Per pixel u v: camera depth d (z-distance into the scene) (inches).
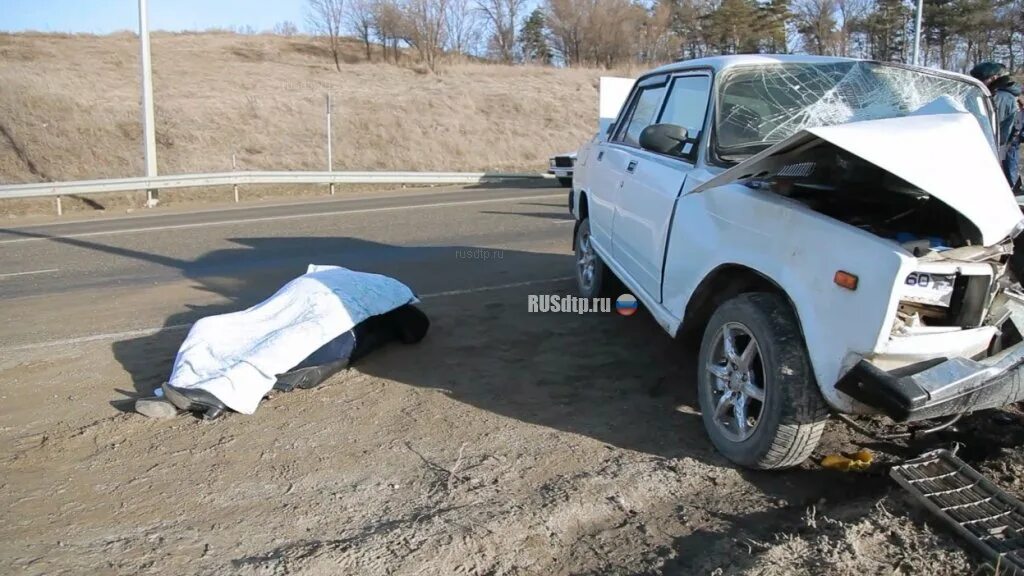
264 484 153.4
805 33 1732.3
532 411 185.9
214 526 138.6
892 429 171.9
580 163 291.1
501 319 262.5
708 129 185.0
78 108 1028.5
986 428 169.6
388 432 175.8
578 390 198.7
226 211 646.5
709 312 174.7
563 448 165.9
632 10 2257.6
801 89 193.8
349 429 177.8
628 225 217.8
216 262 390.6
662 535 134.1
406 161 1137.4
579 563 126.9
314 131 1168.2
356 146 1149.7
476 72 1854.1
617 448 165.5
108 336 257.8
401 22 1982.0
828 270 133.5
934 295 128.1
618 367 214.7
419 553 127.4
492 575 123.6
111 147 974.4
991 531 125.4
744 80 193.6
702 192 171.5
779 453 143.3
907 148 127.6
